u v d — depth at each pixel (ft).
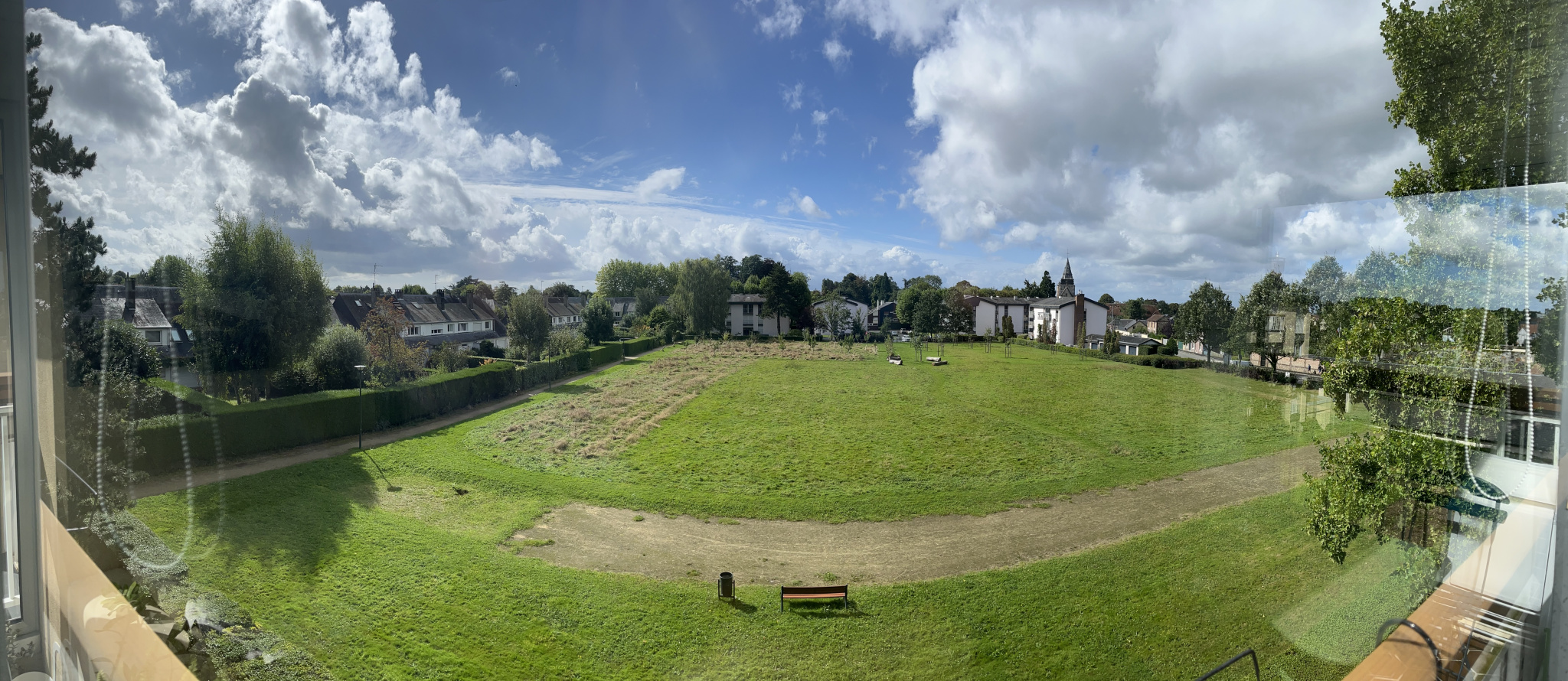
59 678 9.05
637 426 79.56
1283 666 14.75
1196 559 21.13
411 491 41.27
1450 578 10.30
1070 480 55.72
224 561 20.95
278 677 18.06
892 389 115.03
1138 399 81.41
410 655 22.06
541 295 107.45
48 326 11.32
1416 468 10.95
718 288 222.89
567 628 26.21
